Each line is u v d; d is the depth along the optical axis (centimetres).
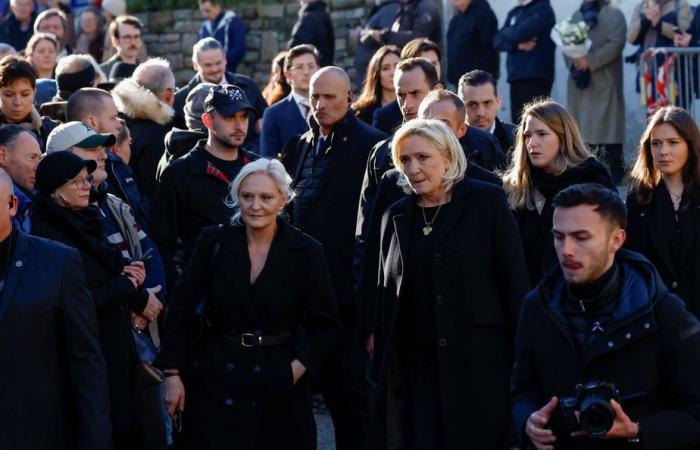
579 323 629
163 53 2256
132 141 1241
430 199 839
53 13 1808
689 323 613
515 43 1788
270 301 852
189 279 870
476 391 820
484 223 828
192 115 1174
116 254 859
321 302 868
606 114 1798
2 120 1038
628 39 1775
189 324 873
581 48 1781
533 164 940
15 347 709
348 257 1037
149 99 1241
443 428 821
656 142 982
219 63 1418
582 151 938
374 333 862
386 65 1327
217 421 849
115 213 934
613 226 616
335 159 1046
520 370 655
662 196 990
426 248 831
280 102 1298
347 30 2136
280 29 2189
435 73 1072
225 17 2097
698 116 1750
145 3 2272
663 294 616
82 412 724
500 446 824
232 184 858
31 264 721
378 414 840
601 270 619
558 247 621
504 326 832
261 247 864
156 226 1014
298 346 862
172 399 862
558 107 938
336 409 1002
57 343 729
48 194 839
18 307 711
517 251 830
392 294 841
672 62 1691
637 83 1786
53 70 1534
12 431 707
